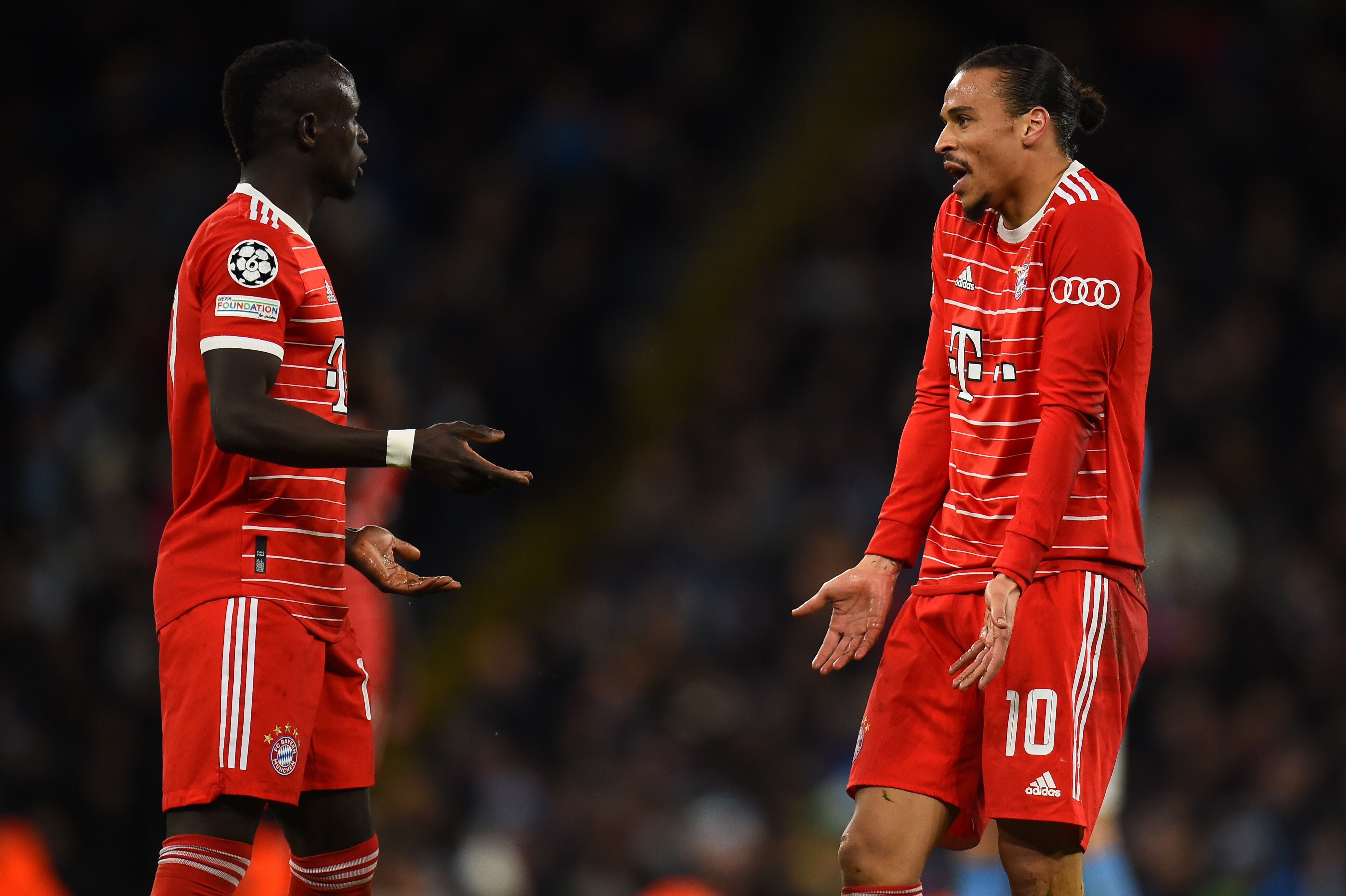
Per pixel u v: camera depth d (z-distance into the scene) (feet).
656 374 126.31
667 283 129.80
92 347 109.81
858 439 115.65
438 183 126.93
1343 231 132.57
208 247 33.37
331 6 131.75
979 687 32.22
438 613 112.88
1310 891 90.58
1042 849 34.45
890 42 148.36
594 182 129.80
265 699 32.99
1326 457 115.96
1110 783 35.65
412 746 103.30
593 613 106.32
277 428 31.86
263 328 32.71
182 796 32.71
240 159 35.60
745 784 95.04
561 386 121.19
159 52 126.82
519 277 123.54
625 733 97.14
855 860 35.45
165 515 97.71
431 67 132.46
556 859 90.33
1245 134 134.72
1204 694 100.58
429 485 114.42
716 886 86.63
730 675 101.55
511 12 136.36
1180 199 130.72
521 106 133.18
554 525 118.32
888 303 126.11
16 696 89.10
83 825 84.94
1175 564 106.73
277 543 33.60
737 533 109.40
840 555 104.99
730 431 118.62
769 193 138.31
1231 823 93.76
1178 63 137.90
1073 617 34.14
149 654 92.27
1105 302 33.24
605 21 139.13
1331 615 106.93
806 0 148.46
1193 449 114.21
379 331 102.83
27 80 126.31
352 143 35.96
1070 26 141.38
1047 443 33.06
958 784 35.76
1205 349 120.16
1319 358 122.72
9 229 116.47
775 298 128.16
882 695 36.32
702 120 140.15
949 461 37.19
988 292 35.45
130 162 120.67
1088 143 133.08
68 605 94.84
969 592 35.29
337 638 34.76
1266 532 110.93
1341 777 96.68
